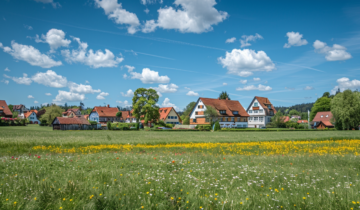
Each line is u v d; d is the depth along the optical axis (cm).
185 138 3027
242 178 799
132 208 510
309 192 644
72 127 6550
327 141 2738
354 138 3195
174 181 736
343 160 1206
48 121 9338
